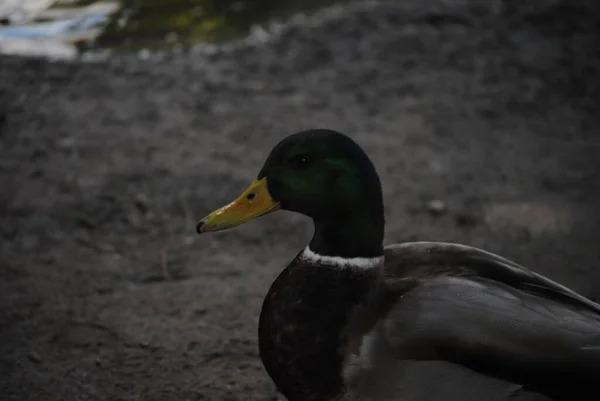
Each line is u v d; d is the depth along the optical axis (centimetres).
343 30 1150
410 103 977
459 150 877
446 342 387
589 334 390
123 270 657
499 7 1205
